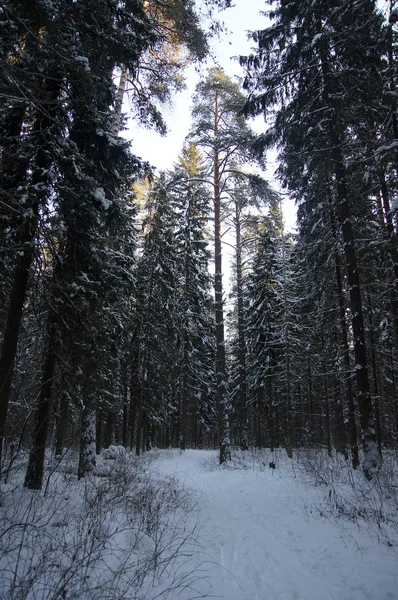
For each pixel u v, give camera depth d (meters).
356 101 9.87
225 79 16.11
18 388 7.89
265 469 12.64
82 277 7.55
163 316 20.45
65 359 7.39
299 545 5.17
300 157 11.31
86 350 7.73
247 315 24.61
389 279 11.48
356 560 4.51
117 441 23.86
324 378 19.75
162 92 10.08
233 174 16.92
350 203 11.71
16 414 7.34
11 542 3.90
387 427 23.09
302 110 10.91
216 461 15.49
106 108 8.26
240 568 4.38
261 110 11.52
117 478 8.12
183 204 23.69
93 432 10.26
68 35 5.75
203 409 28.06
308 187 13.66
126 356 19.19
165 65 9.79
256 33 10.85
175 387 25.77
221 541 5.36
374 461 8.77
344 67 10.32
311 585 3.92
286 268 19.45
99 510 5.28
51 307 6.90
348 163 10.10
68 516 5.20
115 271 11.47
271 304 21.92
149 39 7.82
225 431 14.72
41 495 6.24
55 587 3.12
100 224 7.96
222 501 8.18
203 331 24.72
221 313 15.89
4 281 7.59
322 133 10.41
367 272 13.29
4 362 6.34
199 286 24.00
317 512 6.72
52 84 6.90
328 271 14.71
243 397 20.91
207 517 6.67
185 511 6.87
